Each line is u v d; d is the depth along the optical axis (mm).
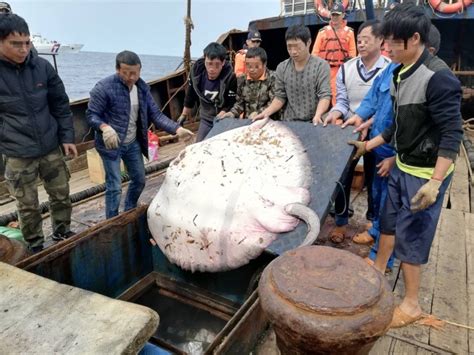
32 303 1355
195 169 2439
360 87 2842
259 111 3309
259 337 1803
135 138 3289
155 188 4238
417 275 2002
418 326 2041
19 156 2664
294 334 1105
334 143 2410
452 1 6184
